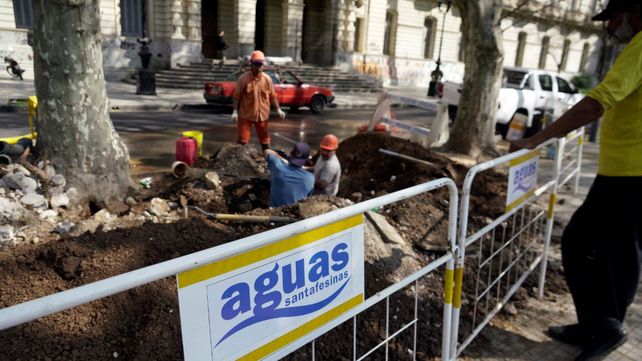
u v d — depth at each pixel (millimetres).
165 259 3086
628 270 2783
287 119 14531
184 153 6293
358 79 26750
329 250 1812
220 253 1398
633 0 2500
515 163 3109
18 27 18906
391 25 31016
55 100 4551
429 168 5656
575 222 3008
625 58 2418
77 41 4500
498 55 8992
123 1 21391
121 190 4949
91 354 2449
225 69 21641
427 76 33125
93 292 1171
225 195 5301
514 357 3008
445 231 4254
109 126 4914
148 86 17188
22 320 1069
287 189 4676
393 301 3232
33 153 4738
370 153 6531
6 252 3053
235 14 24297
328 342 2787
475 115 9258
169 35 21922
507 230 4797
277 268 1616
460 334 3176
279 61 22891
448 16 32719
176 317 2621
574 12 39625
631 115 2600
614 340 2818
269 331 1637
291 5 26031
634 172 2641
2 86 15781
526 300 3740
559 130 2572
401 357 2885
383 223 3994
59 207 4445
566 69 42750
